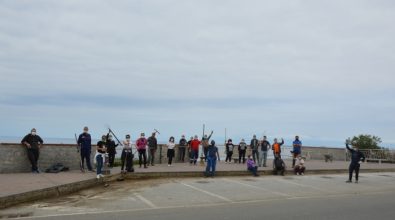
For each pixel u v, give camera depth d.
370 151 34.47
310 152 34.44
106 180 18.16
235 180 19.64
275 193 15.96
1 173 18.11
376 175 23.92
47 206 12.49
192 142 25.55
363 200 14.55
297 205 13.13
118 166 23.14
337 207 12.82
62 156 20.08
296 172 23.08
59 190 14.66
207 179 19.83
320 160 34.34
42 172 18.89
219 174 21.08
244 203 13.50
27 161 18.89
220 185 17.75
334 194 16.20
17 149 18.59
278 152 23.06
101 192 15.60
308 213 11.65
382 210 12.41
